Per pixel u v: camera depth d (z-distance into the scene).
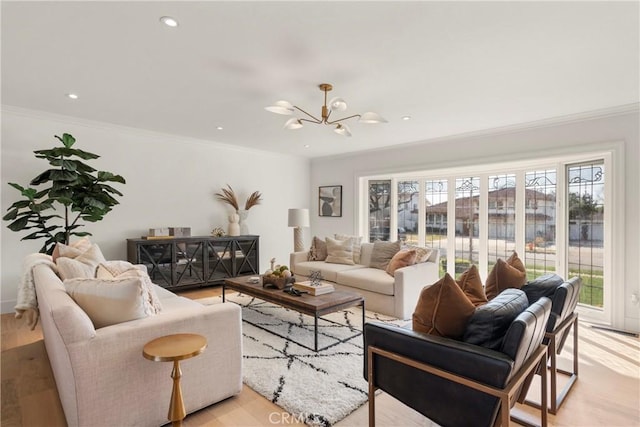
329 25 2.05
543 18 1.96
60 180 3.49
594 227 3.95
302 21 2.01
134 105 3.59
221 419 1.94
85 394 1.60
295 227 5.45
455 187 5.43
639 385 2.40
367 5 1.85
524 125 4.17
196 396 1.96
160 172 4.93
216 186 5.54
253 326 3.49
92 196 3.71
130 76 2.82
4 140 3.75
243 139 5.21
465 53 2.39
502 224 4.92
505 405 1.33
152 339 1.80
